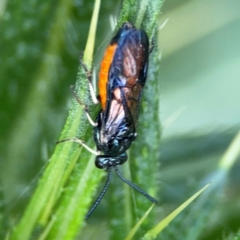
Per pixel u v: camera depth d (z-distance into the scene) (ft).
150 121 0.26
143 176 0.26
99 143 0.27
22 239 0.25
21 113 0.28
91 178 0.25
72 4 0.27
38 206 0.25
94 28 0.25
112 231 0.26
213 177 0.27
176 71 0.33
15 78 0.28
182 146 0.29
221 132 0.29
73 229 0.25
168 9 0.32
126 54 0.26
